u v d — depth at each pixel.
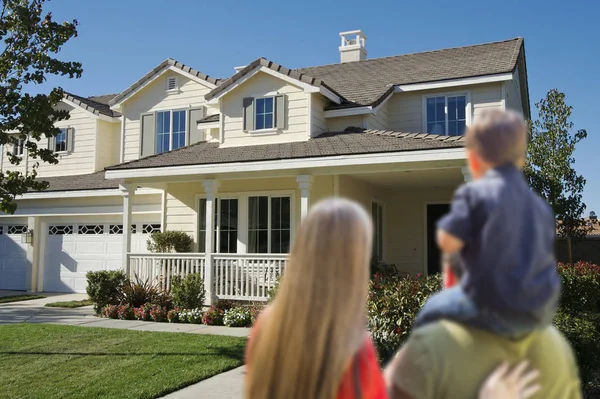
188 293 11.09
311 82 12.62
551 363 1.64
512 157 1.71
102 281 11.55
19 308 12.70
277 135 13.09
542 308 1.57
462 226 1.62
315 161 10.66
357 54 18.17
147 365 6.83
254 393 1.66
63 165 18.12
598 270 9.30
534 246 1.58
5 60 7.73
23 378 6.23
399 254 14.50
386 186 14.16
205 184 11.97
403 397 1.66
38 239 16.56
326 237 1.63
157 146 16.22
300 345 1.58
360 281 1.65
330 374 1.57
